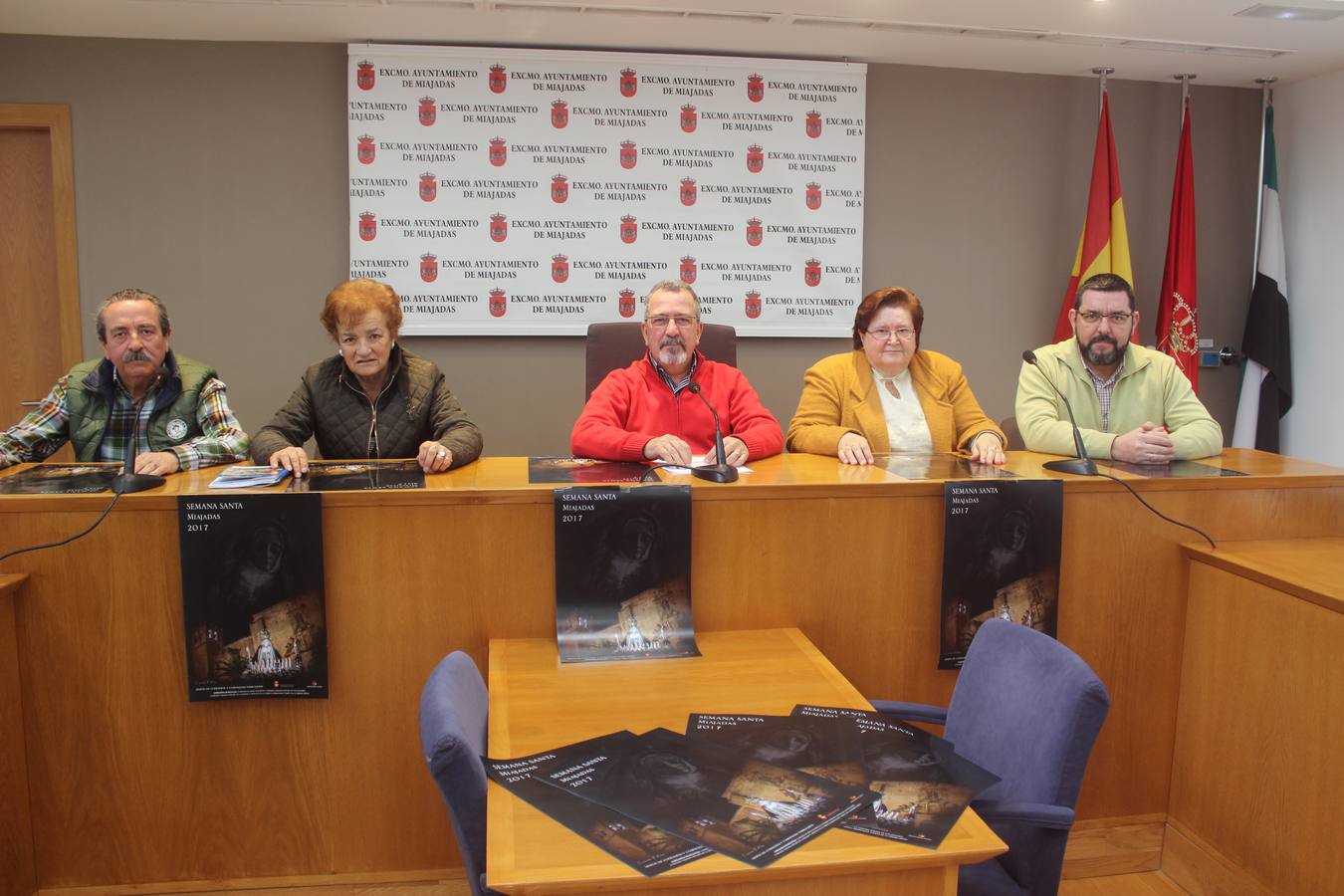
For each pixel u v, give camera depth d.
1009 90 3.96
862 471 1.90
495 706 1.36
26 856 1.60
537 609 1.67
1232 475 1.91
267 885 1.67
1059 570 1.79
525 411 3.81
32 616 1.58
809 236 3.85
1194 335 3.95
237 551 1.58
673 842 1.00
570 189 3.69
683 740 1.25
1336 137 3.90
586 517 1.64
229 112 3.54
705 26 3.39
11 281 3.57
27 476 1.78
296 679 1.62
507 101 3.62
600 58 3.64
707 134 3.74
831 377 2.47
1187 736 1.90
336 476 1.78
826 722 1.32
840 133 3.82
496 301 3.70
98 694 1.60
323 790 1.67
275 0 3.08
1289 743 1.66
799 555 1.73
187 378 2.21
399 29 3.40
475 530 1.64
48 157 3.54
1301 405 4.10
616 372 2.38
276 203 3.59
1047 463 1.94
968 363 4.06
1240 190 4.20
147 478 1.65
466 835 1.05
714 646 1.64
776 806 1.08
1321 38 3.42
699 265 3.80
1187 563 1.89
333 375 2.29
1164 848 1.95
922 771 1.18
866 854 0.98
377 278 3.63
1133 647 1.89
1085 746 1.26
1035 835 1.28
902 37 3.50
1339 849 1.56
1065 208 4.05
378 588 1.64
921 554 1.77
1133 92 4.05
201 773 1.64
